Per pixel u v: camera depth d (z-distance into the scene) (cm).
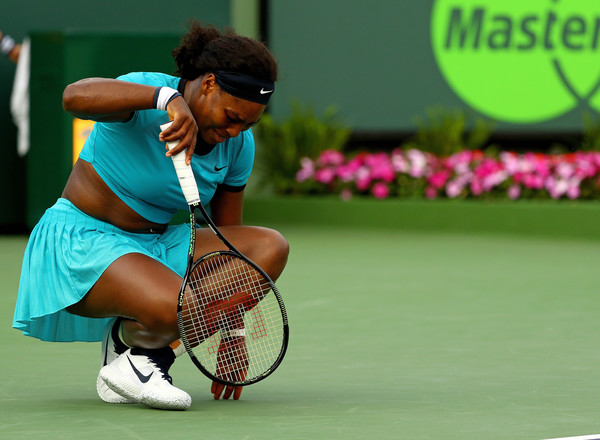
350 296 2422
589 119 4472
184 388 1442
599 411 1294
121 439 1127
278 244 1349
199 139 1288
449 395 1395
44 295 1293
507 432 1171
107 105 1223
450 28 4644
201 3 4384
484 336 1898
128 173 1297
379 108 4744
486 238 3997
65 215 1316
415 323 2042
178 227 1393
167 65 3306
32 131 3575
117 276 1247
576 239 3988
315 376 1533
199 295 1295
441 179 4488
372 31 4731
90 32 3372
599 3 4481
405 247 3628
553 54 4538
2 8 3881
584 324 2041
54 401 1344
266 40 4853
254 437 1138
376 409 1298
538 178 4331
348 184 4703
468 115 4641
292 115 4853
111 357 1322
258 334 1507
